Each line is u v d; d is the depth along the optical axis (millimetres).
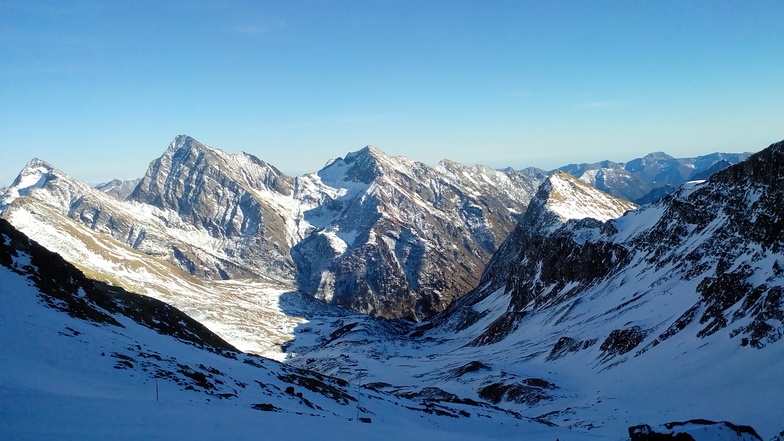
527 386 105312
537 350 144500
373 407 65250
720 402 69938
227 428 30141
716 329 92000
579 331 139625
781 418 58781
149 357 48000
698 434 38594
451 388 120125
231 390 47062
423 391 115000
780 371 69250
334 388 69312
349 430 41312
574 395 96938
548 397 97812
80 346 43469
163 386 40875
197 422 30094
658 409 75312
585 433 70812
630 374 96375
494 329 193250
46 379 32906
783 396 63594
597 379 103000
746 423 60938
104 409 28594
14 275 55906
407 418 64375
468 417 74500
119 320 63500
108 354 44188
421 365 163000
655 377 88938
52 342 41875
